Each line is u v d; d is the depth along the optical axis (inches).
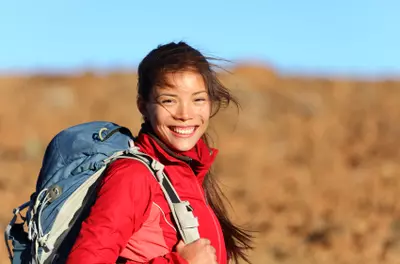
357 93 2063.2
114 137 242.4
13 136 1512.1
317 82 2127.2
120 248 228.5
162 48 247.8
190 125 245.8
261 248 673.0
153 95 245.4
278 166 1194.0
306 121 1653.5
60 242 230.7
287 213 835.4
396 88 2133.4
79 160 237.6
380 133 1534.2
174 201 237.1
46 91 1963.6
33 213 234.7
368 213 819.4
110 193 227.9
